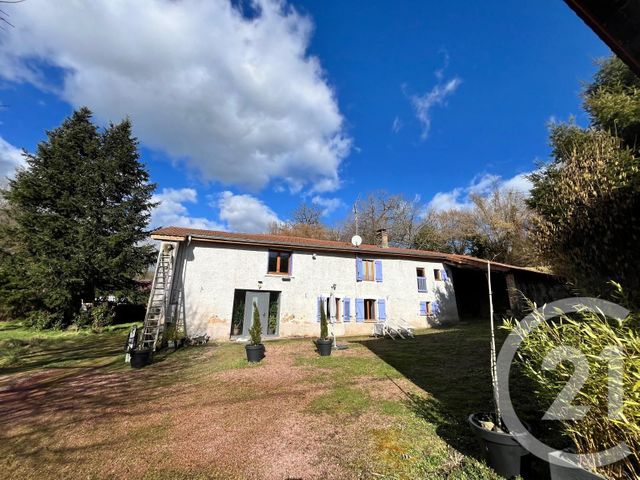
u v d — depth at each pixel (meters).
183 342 10.99
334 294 14.58
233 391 6.04
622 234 4.82
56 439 4.18
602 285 5.05
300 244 13.97
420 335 12.95
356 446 3.74
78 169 17.12
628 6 1.50
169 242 12.20
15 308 16.12
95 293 16.33
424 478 3.00
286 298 13.65
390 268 16.28
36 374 7.72
